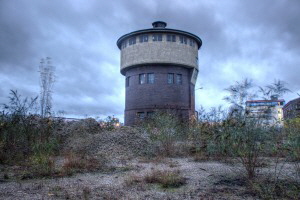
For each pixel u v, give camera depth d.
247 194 4.95
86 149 11.53
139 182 6.08
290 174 6.39
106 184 5.99
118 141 12.39
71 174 7.12
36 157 8.30
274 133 6.08
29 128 10.62
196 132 11.49
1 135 9.56
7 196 4.96
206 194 5.00
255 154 5.95
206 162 9.19
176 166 8.41
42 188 5.61
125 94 38.84
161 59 34.88
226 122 7.29
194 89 40.12
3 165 8.47
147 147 11.90
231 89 6.57
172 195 4.99
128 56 36.59
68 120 15.77
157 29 34.97
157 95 35.31
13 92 10.45
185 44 36.41
